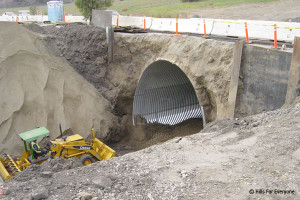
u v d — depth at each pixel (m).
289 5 30.03
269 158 6.55
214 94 13.43
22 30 16.84
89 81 18.66
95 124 16.83
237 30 14.52
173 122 19.34
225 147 7.48
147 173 6.38
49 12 27.78
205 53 13.66
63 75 17.16
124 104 19.23
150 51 17.12
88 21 25.75
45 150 11.42
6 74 15.02
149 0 48.22
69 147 11.84
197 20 16.69
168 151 7.60
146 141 18.03
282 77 10.61
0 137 13.59
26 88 15.30
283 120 8.47
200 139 8.35
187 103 19.92
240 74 11.91
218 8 33.06
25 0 65.25
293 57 9.97
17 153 13.65
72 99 16.73
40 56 16.61
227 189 5.58
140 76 17.95
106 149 12.73
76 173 6.60
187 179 6.05
